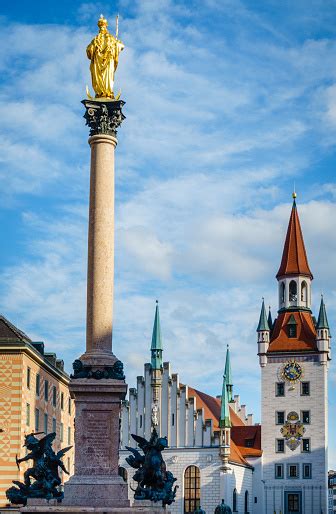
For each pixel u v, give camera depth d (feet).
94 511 130.31
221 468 377.50
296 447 420.36
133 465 146.30
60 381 271.28
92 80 154.40
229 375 514.27
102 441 139.54
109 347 145.28
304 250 460.14
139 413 389.80
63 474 272.10
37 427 238.07
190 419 387.14
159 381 391.24
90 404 140.56
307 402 424.87
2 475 214.07
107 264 147.33
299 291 448.65
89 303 146.51
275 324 447.42
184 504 380.37
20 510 130.21
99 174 149.79
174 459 385.09
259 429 436.76
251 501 415.23
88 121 151.84
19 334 225.76
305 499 413.80
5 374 219.82
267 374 433.89
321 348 427.33
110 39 154.51
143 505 138.62
